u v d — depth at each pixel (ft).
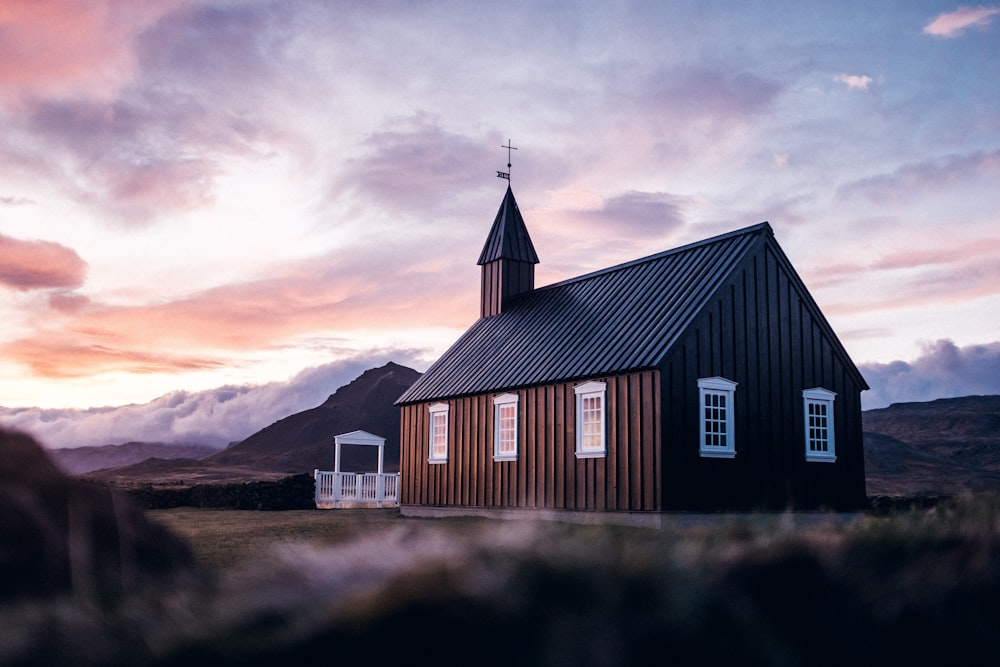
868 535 17.97
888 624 15.71
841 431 68.59
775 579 16.38
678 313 61.98
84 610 12.34
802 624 15.62
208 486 96.27
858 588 16.33
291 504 92.68
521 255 92.38
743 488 60.90
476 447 75.10
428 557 13.58
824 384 68.18
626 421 59.72
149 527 17.29
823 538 17.81
